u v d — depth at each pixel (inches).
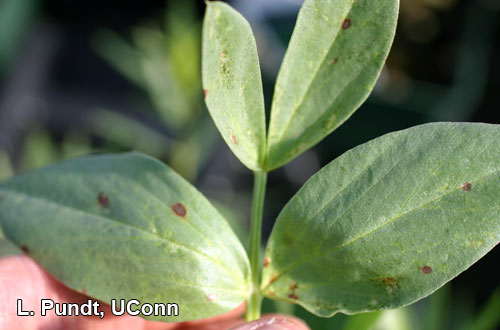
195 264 6.3
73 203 6.5
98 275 6.3
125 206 6.4
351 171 6.0
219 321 9.2
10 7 18.5
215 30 5.7
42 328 7.9
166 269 6.3
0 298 7.7
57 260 6.4
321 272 6.2
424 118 15.1
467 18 16.8
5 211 6.6
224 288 6.3
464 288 14.0
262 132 6.2
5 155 16.2
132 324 8.4
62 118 19.8
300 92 6.2
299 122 6.2
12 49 19.4
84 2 22.7
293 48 6.1
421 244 5.8
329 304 6.1
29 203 6.6
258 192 6.4
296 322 7.0
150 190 6.4
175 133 16.3
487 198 5.7
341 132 16.4
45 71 21.3
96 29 22.6
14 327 7.7
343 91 6.1
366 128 15.9
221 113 5.8
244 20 5.7
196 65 14.0
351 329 7.3
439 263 5.8
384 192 5.9
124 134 16.3
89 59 22.0
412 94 15.7
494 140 5.8
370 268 6.0
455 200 5.8
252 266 6.4
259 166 6.3
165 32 20.1
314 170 17.6
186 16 15.0
